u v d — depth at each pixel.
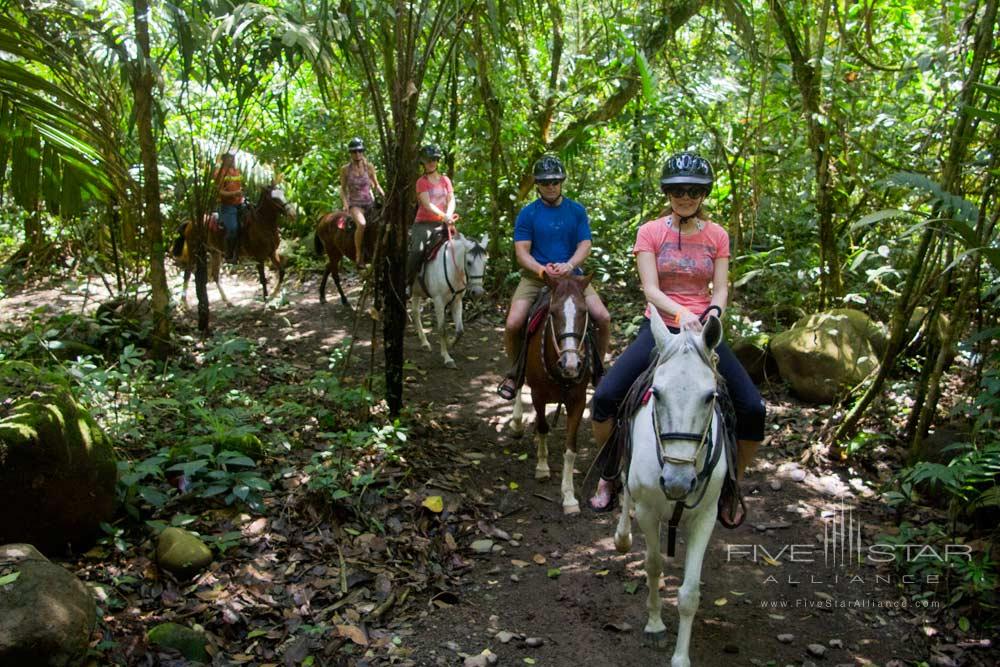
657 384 3.48
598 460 4.50
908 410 6.43
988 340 5.83
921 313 7.02
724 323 7.46
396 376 6.54
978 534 4.88
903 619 4.32
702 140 9.27
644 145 10.18
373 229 10.16
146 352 7.89
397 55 6.00
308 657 3.88
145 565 4.35
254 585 4.33
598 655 4.04
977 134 6.16
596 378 5.55
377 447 5.84
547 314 5.46
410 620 4.28
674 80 8.52
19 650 3.07
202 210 9.13
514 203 11.14
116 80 8.03
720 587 4.66
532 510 5.59
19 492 4.06
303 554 4.67
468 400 7.63
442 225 8.77
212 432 5.61
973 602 4.29
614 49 10.35
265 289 10.81
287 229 14.12
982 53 4.96
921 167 6.95
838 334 7.06
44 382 5.00
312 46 6.22
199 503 4.96
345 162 13.63
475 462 6.24
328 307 10.77
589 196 11.69
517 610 4.42
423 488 5.54
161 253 7.77
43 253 11.78
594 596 4.57
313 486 5.05
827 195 7.82
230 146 9.65
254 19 6.31
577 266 5.78
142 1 6.79
